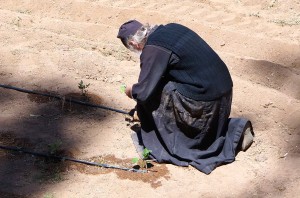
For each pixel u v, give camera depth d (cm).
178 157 462
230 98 460
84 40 654
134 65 613
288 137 502
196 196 430
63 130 504
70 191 430
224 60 618
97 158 470
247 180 449
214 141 469
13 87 560
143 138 475
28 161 462
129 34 451
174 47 435
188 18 709
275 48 645
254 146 490
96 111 536
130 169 454
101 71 596
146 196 429
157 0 762
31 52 616
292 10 746
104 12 719
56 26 683
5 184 433
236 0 772
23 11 725
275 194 434
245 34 667
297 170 459
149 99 453
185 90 443
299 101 545
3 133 493
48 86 568
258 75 594
